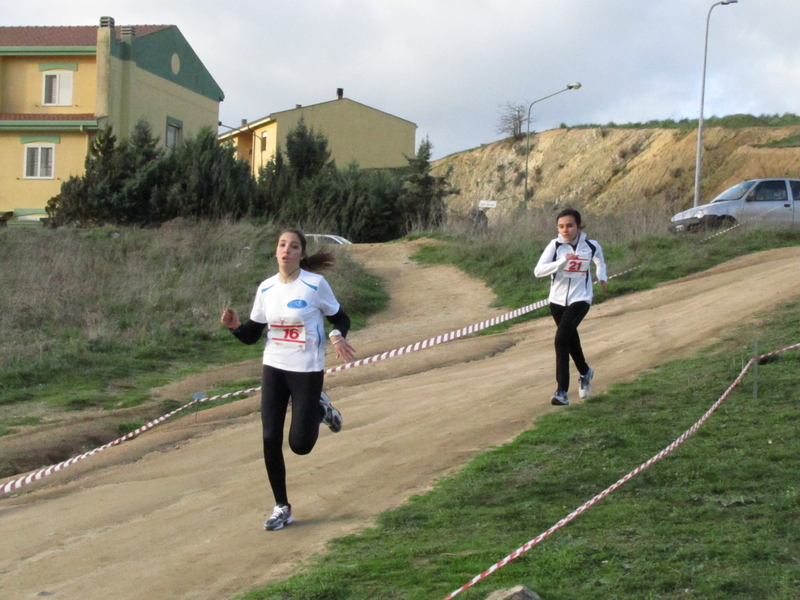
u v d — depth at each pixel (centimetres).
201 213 2705
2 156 3294
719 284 1441
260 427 848
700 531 459
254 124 5112
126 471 728
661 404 739
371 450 707
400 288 1814
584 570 420
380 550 481
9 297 1433
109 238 2050
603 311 1371
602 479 568
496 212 2472
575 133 5569
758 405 695
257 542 517
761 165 4203
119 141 3259
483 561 442
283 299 518
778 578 394
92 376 1090
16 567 505
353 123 5162
